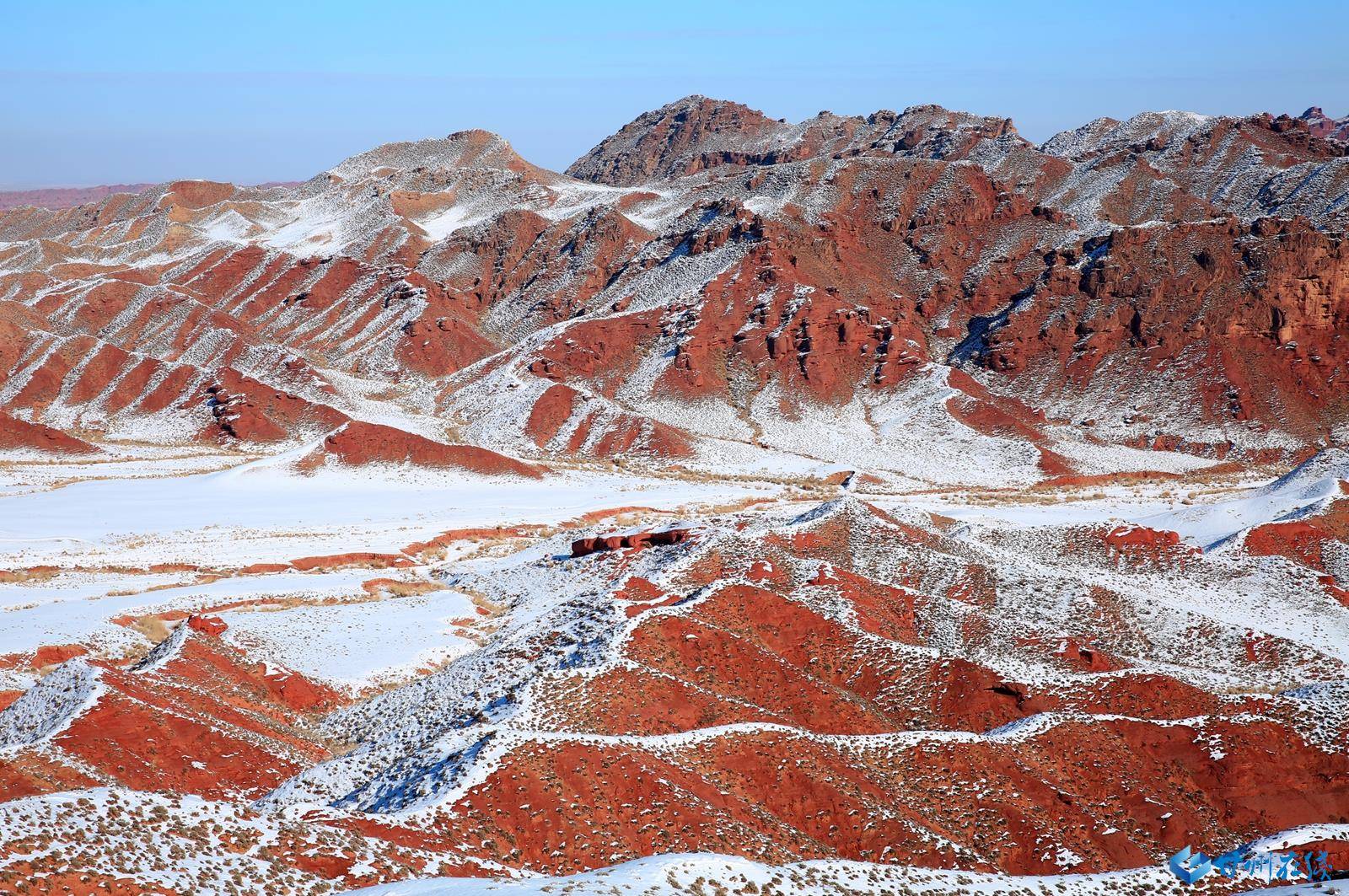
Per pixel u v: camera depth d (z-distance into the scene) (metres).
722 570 78.75
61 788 42.78
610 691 53.84
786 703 58.75
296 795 48.56
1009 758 50.56
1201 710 58.06
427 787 43.38
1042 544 96.75
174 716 50.81
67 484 143.75
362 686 68.94
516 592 91.56
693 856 34.75
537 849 40.03
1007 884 37.28
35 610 79.75
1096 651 71.75
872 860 44.62
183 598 83.94
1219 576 91.06
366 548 110.19
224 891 30.59
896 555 87.62
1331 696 55.94
